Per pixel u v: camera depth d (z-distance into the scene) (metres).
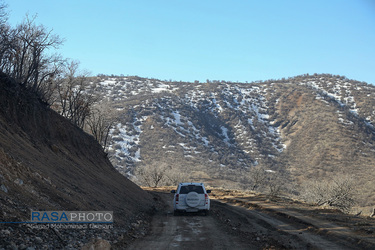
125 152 126.69
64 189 12.41
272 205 23.48
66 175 15.16
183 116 186.25
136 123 160.25
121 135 143.50
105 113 49.03
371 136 156.50
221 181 102.62
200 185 18.62
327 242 10.42
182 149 142.50
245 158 148.38
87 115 41.91
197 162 129.75
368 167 116.00
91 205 13.05
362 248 9.38
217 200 30.67
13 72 24.83
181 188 18.52
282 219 16.64
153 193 38.28
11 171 9.91
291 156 147.00
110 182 21.95
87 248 7.62
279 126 194.75
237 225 14.78
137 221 14.20
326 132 158.75
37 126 19.14
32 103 19.59
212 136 171.12
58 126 22.62
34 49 26.03
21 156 12.59
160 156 129.50
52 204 10.16
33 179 10.84
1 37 24.06
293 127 184.00
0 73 17.77
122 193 20.86
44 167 13.58
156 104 189.88
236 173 119.94
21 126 17.27
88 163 23.41
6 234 6.84
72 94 38.19
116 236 10.23
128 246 9.51
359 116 186.25
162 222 15.51
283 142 167.38
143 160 122.25
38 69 27.62
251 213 19.64
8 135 14.20
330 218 15.48
